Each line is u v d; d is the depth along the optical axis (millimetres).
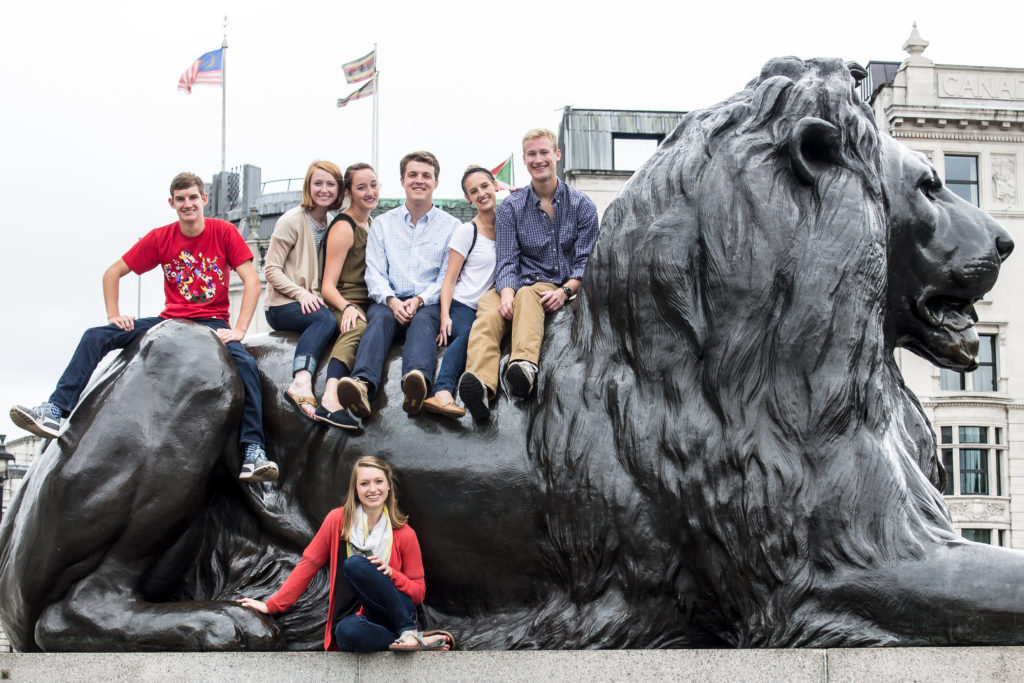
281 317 5094
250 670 4023
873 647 3836
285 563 4637
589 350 4559
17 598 4629
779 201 4383
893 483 4188
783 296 4312
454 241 5039
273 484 4738
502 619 4492
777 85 4551
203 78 26484
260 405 4754
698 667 3766
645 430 4332
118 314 4910
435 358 4785
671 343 4391
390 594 4039
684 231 4453
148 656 4059
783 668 3727
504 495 4441
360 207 5289
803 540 4113
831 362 4254
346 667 3996
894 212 4766
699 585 4250
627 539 4281
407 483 4516
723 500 4180
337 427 4668
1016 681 3676
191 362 4637
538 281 4879
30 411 4434
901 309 4836
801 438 4199
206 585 4746
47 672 4102
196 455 4562
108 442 4523
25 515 4660
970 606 3904
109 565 4543
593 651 3828
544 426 4477
